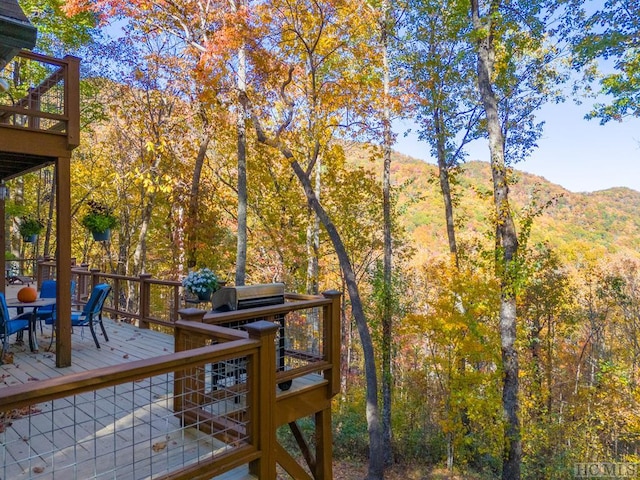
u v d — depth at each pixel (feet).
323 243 55.98
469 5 39.58
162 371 7.07
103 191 56.03
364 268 56.80
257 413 8.97
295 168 34.27
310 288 49.55
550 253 50.98
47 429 10.25
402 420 44.04
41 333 21.39
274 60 30.12
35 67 36.35
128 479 7.79
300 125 33.50
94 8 29.27
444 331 37.09
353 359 72.08
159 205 48.32
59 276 15.47
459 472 39.55
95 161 53.93
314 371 13.01
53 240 60.44
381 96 32.86
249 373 8.95
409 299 50.98
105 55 34.76
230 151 46.21
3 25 9.20
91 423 10.59
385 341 41.96
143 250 42.57
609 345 60.18
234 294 12.47
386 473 39.29
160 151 35.19
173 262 43.96
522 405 44.83
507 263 32.24
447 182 48.06
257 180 50.49
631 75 29.04
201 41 32.24
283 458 11.77
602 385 48.67
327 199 51.60
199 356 7.67
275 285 13.73
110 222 27.84
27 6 34.88
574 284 56.24
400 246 54.95
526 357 50.06
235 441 8.99
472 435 39.73
